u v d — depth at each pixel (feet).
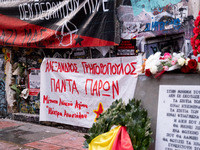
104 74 18.29
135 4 17.44
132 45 17.71
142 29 17.26
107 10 17.70
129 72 17.04
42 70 21.76
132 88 16.85
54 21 20.38
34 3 21.47
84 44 18.65
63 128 21.45
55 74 20.99
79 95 19.61
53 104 21.24
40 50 23.61
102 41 17.85
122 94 17.34
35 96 24.47
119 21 17.46
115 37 17.43
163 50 16.39
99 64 18.47
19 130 21.39
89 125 19.11
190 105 7.24
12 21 22.82
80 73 19.58
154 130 7.70
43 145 17.15
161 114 7.68
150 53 16.96
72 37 19.29
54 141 18.04
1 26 23.47
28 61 24.71
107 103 18.11
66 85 20.34
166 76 7.90
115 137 7.84
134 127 7.63
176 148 7.22
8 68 25.64
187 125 7.18
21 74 25.39
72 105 20.06
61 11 19.95
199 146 6.87
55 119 21.15
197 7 15.12
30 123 23.94
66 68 20.35
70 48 21.33
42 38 20.79
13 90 25.85
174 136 7.32
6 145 17.35
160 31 16.51
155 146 7.57
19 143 17.72
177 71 7.86
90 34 18.38
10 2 22.84
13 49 25.45
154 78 8.14
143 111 7.84
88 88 19.03
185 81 7.48
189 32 15.38
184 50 15.55
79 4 18.89
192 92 7.27
